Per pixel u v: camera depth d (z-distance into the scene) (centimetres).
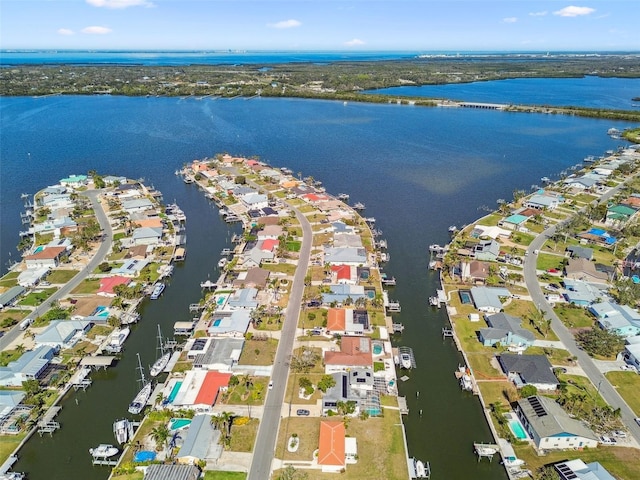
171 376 9619
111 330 11194
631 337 10662
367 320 11219
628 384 9331
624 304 11925
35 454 8044
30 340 10725
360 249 14662
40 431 8388
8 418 8575
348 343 10244
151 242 15625
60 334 10556
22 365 9500
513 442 8044
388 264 14562
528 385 8994
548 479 7119
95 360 10088
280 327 11169
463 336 10988
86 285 13150
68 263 14362
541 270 13862
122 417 8819
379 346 10456
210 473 7412
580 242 15725
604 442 7962
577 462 7381
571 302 12106
